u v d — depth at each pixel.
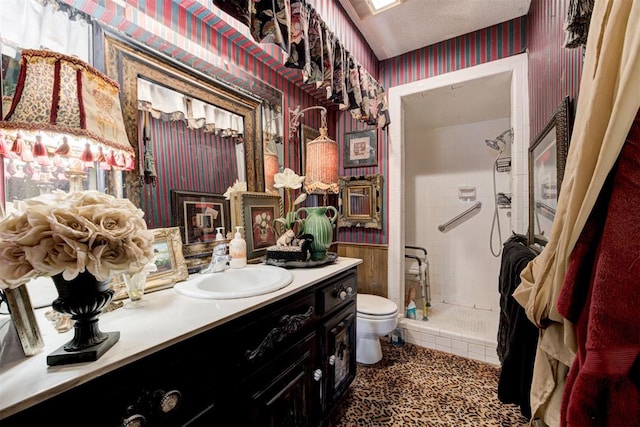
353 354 1.45
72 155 0.68
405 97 2.22
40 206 0.46
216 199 1.26
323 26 1.24
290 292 0.91
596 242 0.49
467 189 2.77
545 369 0.65
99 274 0.47
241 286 1.13
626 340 0.43
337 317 1.27
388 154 2.29
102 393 0.47
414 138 3.06
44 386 0.41
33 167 0.73
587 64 0.56
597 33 0.53
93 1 0.84
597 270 0.46
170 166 1.07
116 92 0.73
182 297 0.84
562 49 1.09
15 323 0.48
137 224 0.56
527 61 1.75
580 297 0.51
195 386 0.63
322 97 2.07
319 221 1.37
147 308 0.74
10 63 0.69
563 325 0.58
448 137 2.88
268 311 0.85
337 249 2.49
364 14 1.75
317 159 1.61
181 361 0.60
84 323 0.50
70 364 0.47
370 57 2.12
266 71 1.58
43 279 0.72
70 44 0.79
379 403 1.44
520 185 1.79
